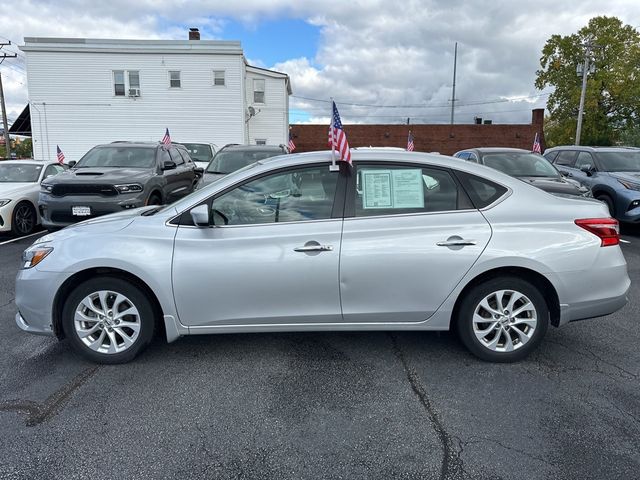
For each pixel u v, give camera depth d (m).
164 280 3.67
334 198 3.76
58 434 2.98
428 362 3.92
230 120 26.39
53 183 8.30
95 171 8.87
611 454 2.79
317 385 3.57
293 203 3.77
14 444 2.88
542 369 3.81
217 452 2.81
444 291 3.71
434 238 3.66
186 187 11.18
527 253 3.66
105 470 2.66
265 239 3.67
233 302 3.72
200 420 3.13
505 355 3.85
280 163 3.83
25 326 3.83
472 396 3.41
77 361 3.96
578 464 2.70
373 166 3.81
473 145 36.19
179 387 3.54
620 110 37.28
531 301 3.77
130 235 3.74
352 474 2.63
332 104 3.72
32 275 3.74
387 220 3.71
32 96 25.64
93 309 3.82
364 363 3.91
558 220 3.75
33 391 3.49
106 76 25.73
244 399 3.38
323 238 3.66
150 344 4.27
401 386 3.55
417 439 2.93
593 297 3.77
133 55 25.62
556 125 39.75
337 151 3.83
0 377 3.71
